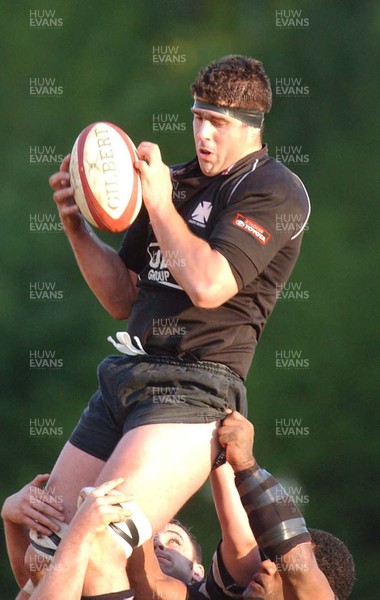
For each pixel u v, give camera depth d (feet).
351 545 168.55
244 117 52.08
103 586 46.83
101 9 189.67
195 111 52.42
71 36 187.62
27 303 170.81
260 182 51.72
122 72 186.60
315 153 186.91
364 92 189.78
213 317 51.75
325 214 178.09
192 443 49.57
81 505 47.06
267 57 191.62
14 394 169.99
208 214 52.31
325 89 190.49
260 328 53.52
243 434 51.01
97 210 50.39
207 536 155.02
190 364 51.39
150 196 50.42
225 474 56.80
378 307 170.50
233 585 57.57
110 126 51.39
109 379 52.90
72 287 172.65
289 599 54.24
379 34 192.03
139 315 53.06
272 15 193.98
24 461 169.68
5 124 182.09
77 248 55.31
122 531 47.14
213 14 198.29
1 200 174.81
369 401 168.35
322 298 170.81
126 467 48.21
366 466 167.84
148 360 52.13
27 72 184.55
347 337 169.68
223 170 52.65
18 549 56.70
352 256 173.47
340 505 168.04
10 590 172.24
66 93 184.34
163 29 192.44
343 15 194.29
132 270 56.90
